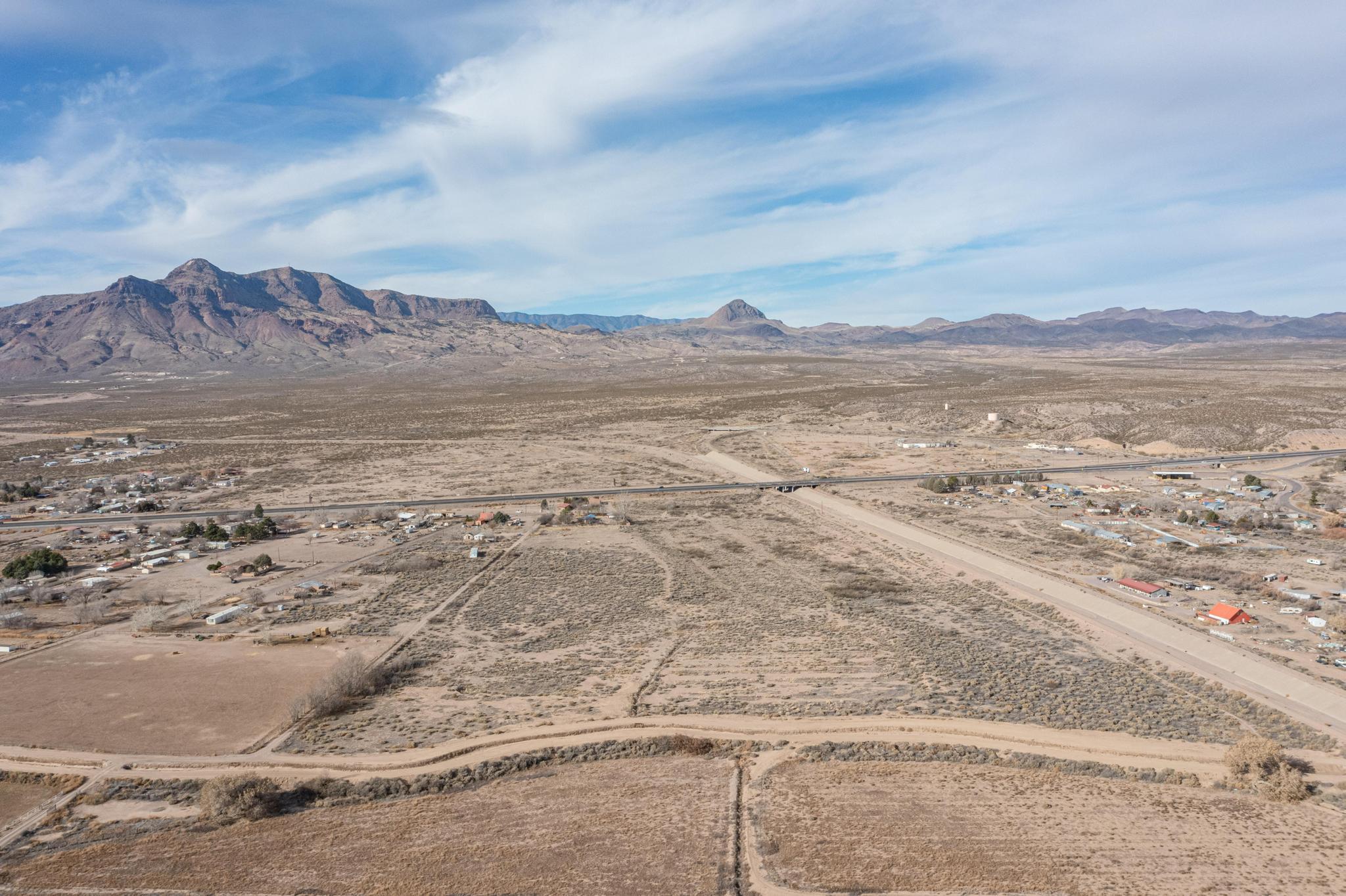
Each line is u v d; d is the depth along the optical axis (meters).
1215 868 35.97
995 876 35.56
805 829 39.72
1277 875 35.41
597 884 35.72
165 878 36.56
